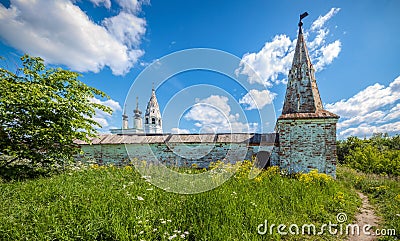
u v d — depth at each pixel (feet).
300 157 35.60
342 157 104.06
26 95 23.71
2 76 25.82
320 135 35.29
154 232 11.28
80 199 14.90
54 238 9.91
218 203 15.84
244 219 14.08
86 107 30.04
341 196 20.84
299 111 38.27
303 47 40.27
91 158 44.70
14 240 9.75
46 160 27.48
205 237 11.18
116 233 10.25
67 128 27.61
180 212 13.85
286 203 18.12
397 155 64.08
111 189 18.07
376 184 32.78
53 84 28.84
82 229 10.43
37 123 26.02
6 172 23.94
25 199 15.19
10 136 25.39
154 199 16.38
